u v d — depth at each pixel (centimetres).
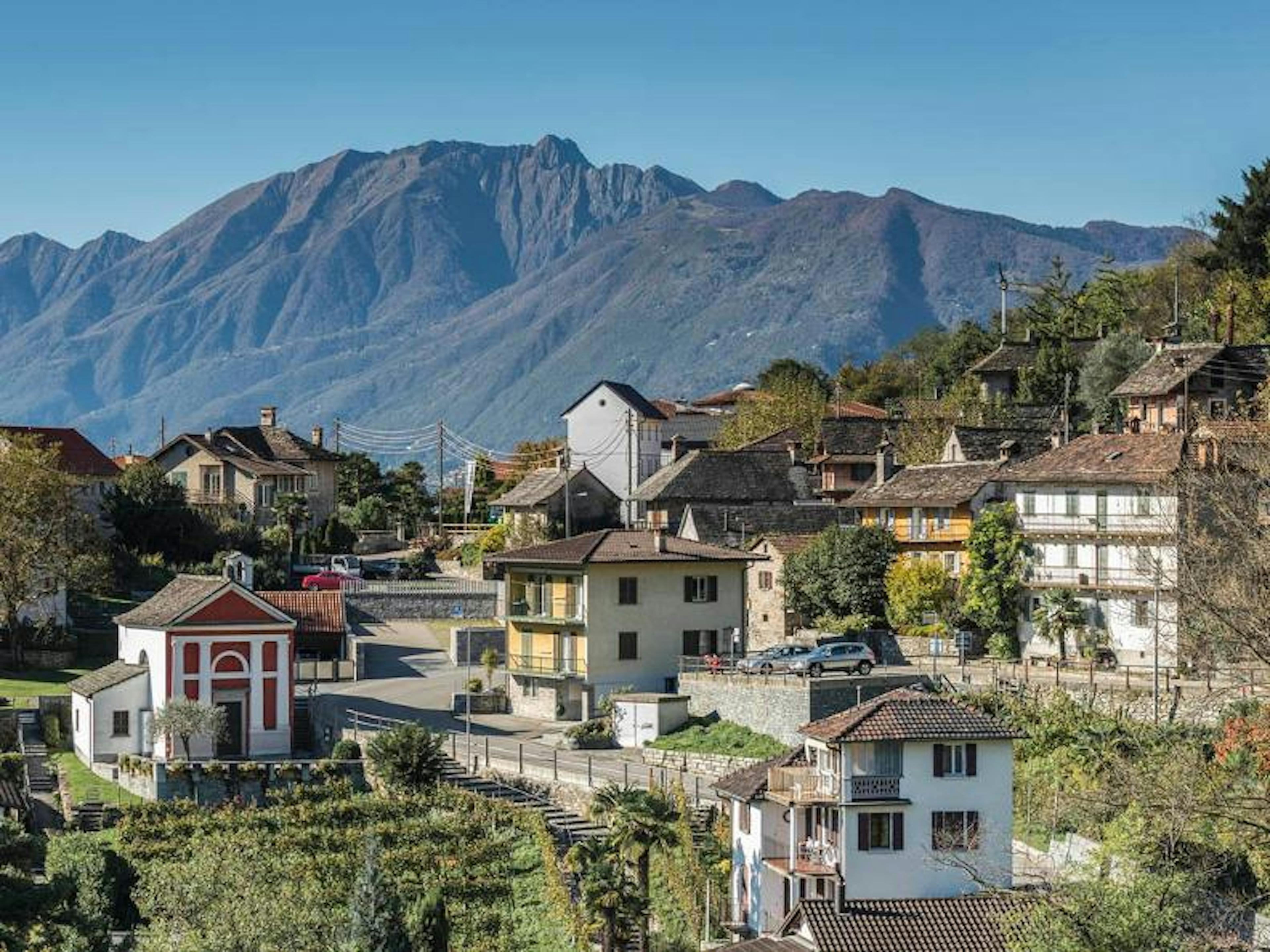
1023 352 17700
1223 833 6506
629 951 8144
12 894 6588
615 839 8550
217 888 8338
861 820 8025
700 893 8500
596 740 11038
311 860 9156
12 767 10875
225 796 10619
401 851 9331
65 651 13238
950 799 8088
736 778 8606
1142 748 8425
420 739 10306
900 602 11906
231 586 11681
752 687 10638
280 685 11769
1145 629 10650
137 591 15100
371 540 19675
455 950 8425
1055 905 6097
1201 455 10356
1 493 13062
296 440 19888
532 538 17238
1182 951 5844
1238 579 5975
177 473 18675
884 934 6731
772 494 16475
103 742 11481
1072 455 11362
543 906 8800
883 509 12731
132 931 8388
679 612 11969
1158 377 12900
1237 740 7488
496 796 10200
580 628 11750
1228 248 16638
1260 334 14862
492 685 12562
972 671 10756
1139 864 6406
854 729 8075
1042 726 9119
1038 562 11281
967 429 13650
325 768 10712
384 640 14438
